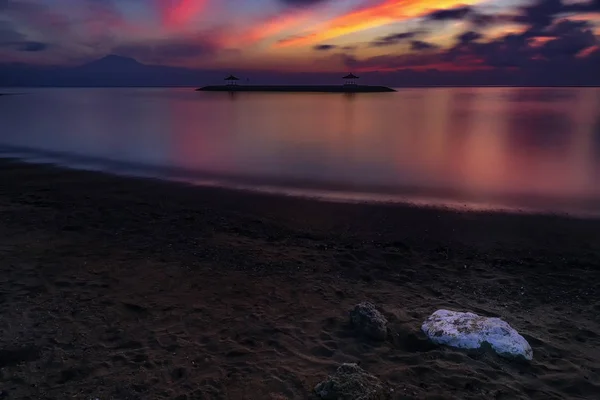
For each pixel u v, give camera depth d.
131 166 18.06
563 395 4.30
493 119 41.38
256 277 7.15
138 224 9.84
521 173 16.61
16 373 4.51
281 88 157.38
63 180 15.01
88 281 6.79
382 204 11.98
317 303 6.28
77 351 4.93
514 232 9.70
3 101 86.56
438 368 4.68
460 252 8.52
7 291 6.35
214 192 13.38
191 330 5.45
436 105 69.44
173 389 4.32
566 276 7.36
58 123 37.88
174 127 34.62
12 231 9.11
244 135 29.47
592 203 12.14
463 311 6.09
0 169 17.03
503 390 4.35
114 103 77.44
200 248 8.39
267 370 4.64
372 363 4.80
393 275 7.39
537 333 5.51
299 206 11.75
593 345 5.24
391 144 24.92
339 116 46.09
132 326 5.52
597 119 40.34
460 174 16.48
